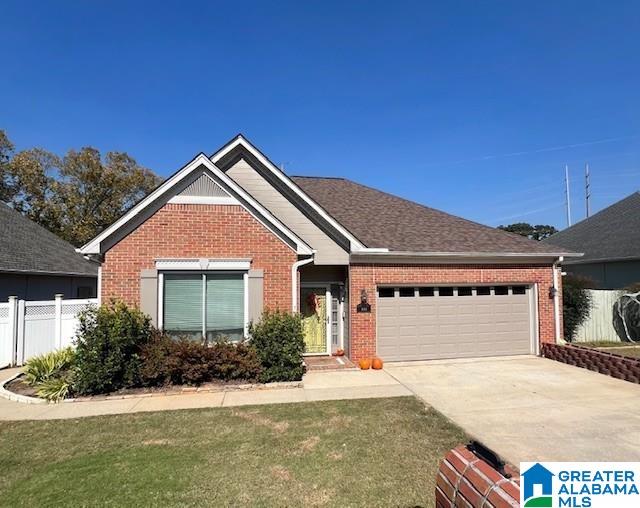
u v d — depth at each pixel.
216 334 11.38
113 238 10.97
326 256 12.80
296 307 11.77
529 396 9.18
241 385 10.05
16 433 7.18
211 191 11.48
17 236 20.00
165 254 11.16
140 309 10.95
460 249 13.50
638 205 25.58
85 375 9.41
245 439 6.75
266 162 12.87
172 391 9.66
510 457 5.98
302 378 10.92
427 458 5.98
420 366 12.47
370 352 12.70
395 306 13.19
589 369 11.84
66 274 19.78
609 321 16.95
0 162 38.09
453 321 13.56
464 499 2.52
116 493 5.04
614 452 6.14
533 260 14.07
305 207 12.93
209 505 4.76
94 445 6.59
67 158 39.97
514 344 14.02
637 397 9.06
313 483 5.25
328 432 7.03
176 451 6.30
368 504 4.75
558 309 14.20
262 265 11.65
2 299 17.02
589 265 24.31
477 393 9.45
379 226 14.69
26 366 12.38
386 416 7.85
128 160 42.88
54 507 4.75
